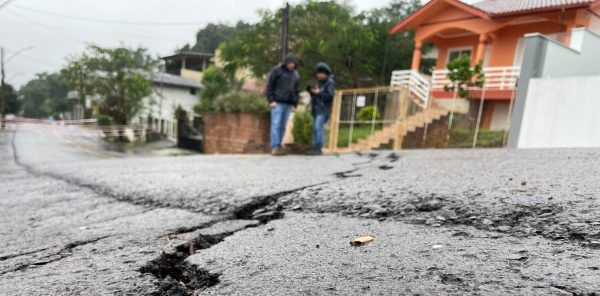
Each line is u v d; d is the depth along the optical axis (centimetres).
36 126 2891
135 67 2266
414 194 239
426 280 117
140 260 157
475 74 1220
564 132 618
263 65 1947
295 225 196
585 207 180
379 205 223
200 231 197
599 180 244
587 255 130
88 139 2094
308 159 560
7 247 187
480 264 127
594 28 1194
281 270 133
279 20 1861
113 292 126
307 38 1817
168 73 3175
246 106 1350
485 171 314
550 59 698
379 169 385
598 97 580
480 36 1388
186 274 144
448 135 1038
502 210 190
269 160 563
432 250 145
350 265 134
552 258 129
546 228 162
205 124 1548
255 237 178
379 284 116
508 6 1395
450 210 200
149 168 523
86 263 156
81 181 433
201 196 288
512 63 1392
